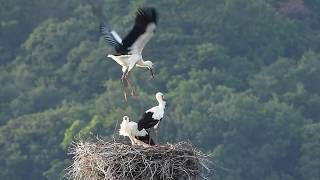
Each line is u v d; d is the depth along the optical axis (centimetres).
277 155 5112
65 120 5278
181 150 1889
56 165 4856
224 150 4972
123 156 1878
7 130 5244
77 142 2105
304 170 5053
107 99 5466
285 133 5291
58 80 6062
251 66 6194
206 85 5628
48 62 6247
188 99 5397
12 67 6284
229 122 5206
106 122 4847
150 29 2016
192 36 6278
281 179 4991
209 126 5119
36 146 5097
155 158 1880
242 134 5188
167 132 4947
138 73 5597
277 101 5641
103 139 2023
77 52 6159
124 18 6250
